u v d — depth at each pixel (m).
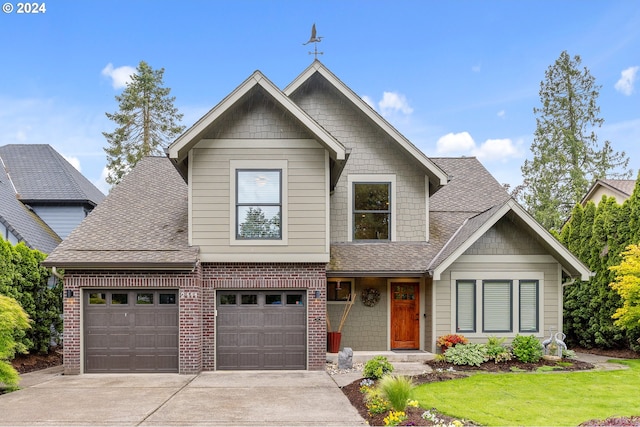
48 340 17.02
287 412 9.30
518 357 13.87
